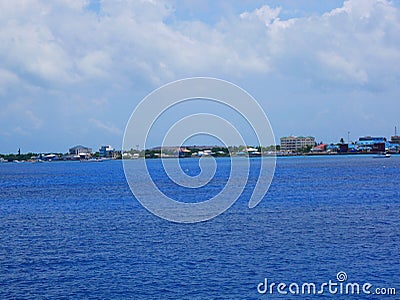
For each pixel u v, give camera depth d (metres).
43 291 27.58
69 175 156.88
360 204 60.66
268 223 46.38
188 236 40.62
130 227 45.59
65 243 38.94
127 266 31.81
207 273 30.03
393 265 30.95
